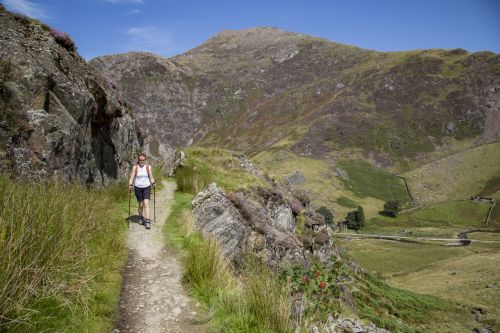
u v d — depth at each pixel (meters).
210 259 8.85
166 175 30.73
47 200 8.29
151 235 11.40
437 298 55.62
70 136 15.20
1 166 11.75
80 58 21.39
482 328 43.53
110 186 17.61
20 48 15.06
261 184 25.47
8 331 4.91
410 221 158.88
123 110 27.64
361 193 198.00
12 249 5.74
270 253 16.17
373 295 40.91
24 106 13.72
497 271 70.50
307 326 6.86
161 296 7.68
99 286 7.25
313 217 30.55
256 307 7.08
